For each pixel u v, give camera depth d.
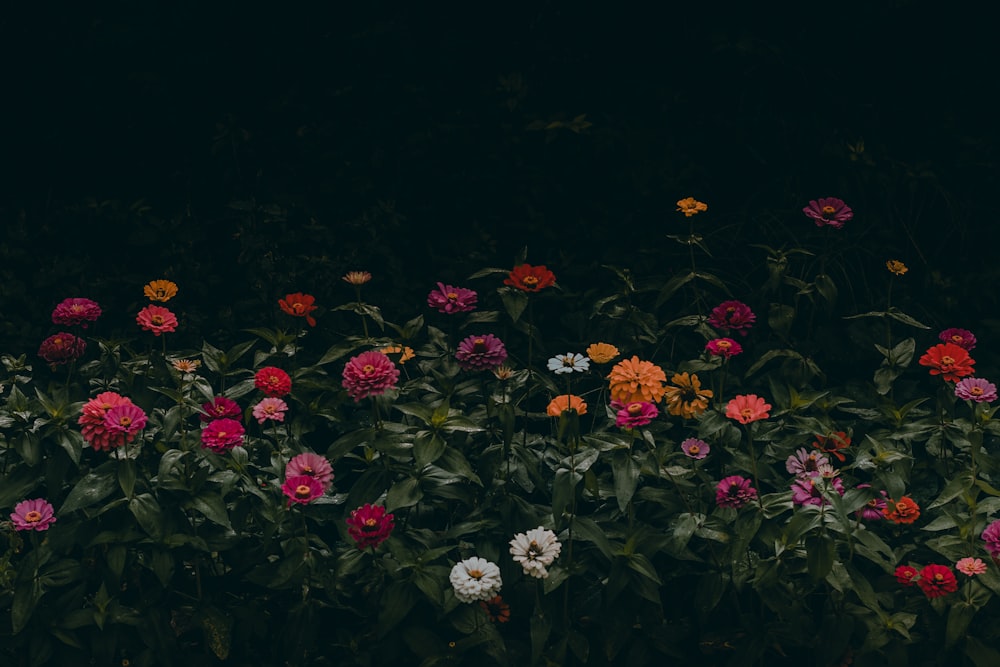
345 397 3.85
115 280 4.80
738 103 4.93
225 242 4.86
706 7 4.98
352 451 3.97
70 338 3.78
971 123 5.04
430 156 4.88
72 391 3.75
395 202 4.86
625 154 4.83
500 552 3.42
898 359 4.08
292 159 4.91
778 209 4.84
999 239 4.98
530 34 4.99
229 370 3.98
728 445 3.77
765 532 3.30
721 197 4.88
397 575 3.27
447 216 4.86
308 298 3.98
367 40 4.94
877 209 4.91
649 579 3.30
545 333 4.70
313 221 4.80
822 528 3.18
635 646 3.41
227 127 4.88
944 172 4.98
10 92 4.93
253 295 4.78
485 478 3.47
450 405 3.81
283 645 3.46
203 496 3.31
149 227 4.84
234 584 3.58
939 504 3.46
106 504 3.38
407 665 3.46
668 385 3.97
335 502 3.67
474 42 5.00
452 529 3.42
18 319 4.77
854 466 3.50
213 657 3.47
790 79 4.95
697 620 3.54
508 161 4.87
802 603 3.35
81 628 3.33
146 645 3.33
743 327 4.00
